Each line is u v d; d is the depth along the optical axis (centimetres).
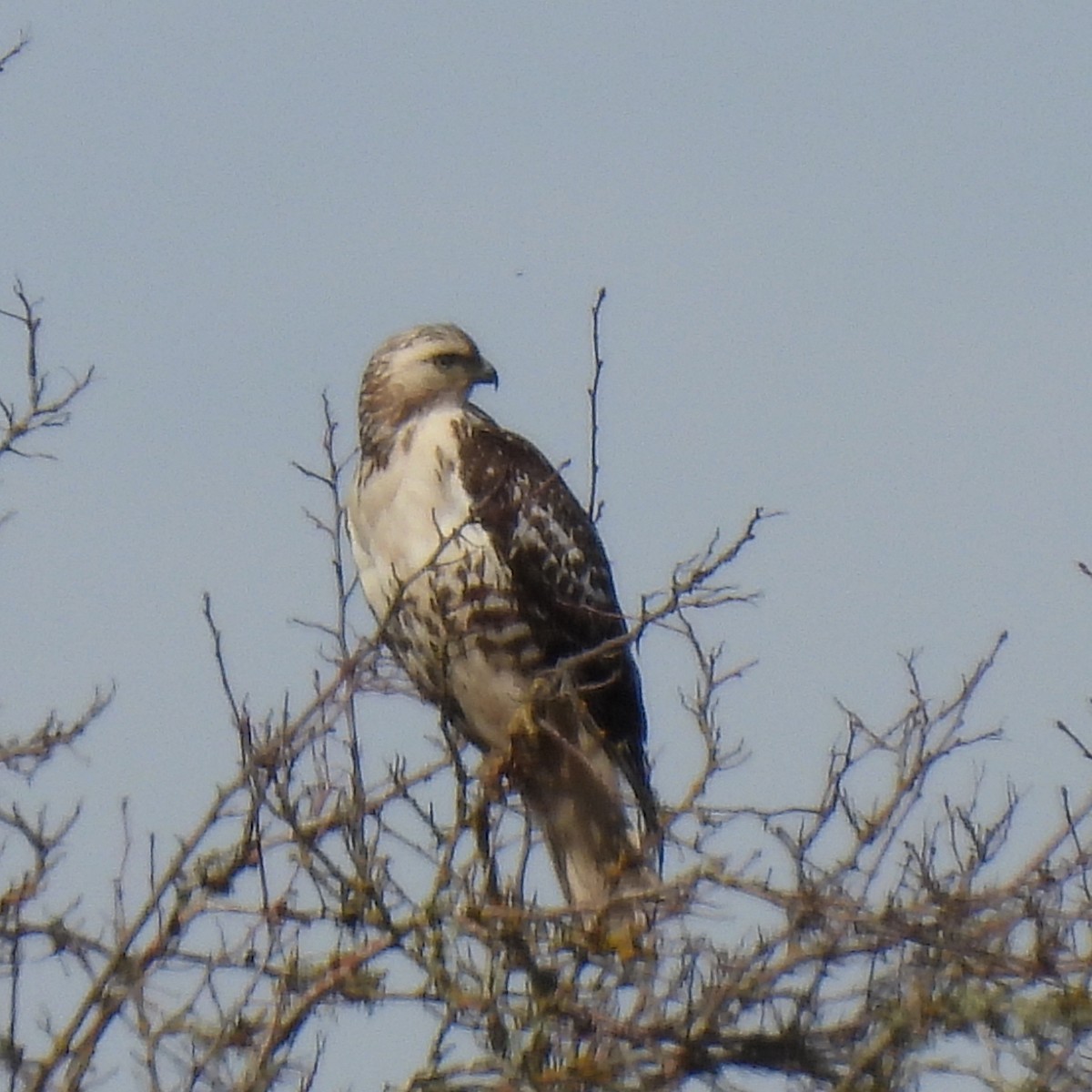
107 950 1079
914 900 1055
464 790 1083
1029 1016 1024
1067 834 1048
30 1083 1012
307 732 1052
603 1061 1065
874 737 1069
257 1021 1076
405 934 1079
